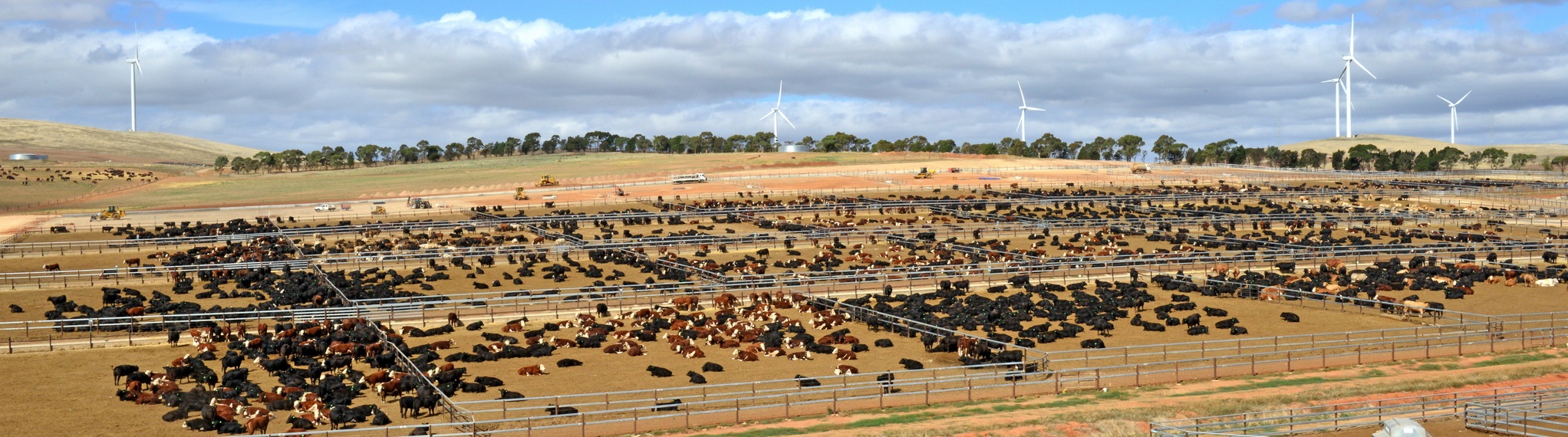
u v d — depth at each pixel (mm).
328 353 64812
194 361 61906
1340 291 89938
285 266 108125
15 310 85375
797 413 51781
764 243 133875
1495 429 45000
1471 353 65688
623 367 64625
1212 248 127688
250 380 60688
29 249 128375
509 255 119125
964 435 47125
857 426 48938
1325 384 57312
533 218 162125
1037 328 75750
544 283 103938
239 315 77625
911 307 85812
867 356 67375
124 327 75938
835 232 140875
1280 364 61594
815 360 66438
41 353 68250
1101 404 53094
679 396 55812
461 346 71875
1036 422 49062
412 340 73312
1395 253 116875
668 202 195250
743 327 74625
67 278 102688
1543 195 196000
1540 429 43562
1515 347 67188
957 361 65625
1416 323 77188
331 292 90438
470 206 190125
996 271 103188
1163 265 108062
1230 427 46531
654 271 109438
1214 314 81500
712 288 93000
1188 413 50281
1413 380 57625
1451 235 140500
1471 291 91250
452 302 83375
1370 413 47812
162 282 101938
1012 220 157500
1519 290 92875
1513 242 121812
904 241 133625
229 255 124625
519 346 71625
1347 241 135125
